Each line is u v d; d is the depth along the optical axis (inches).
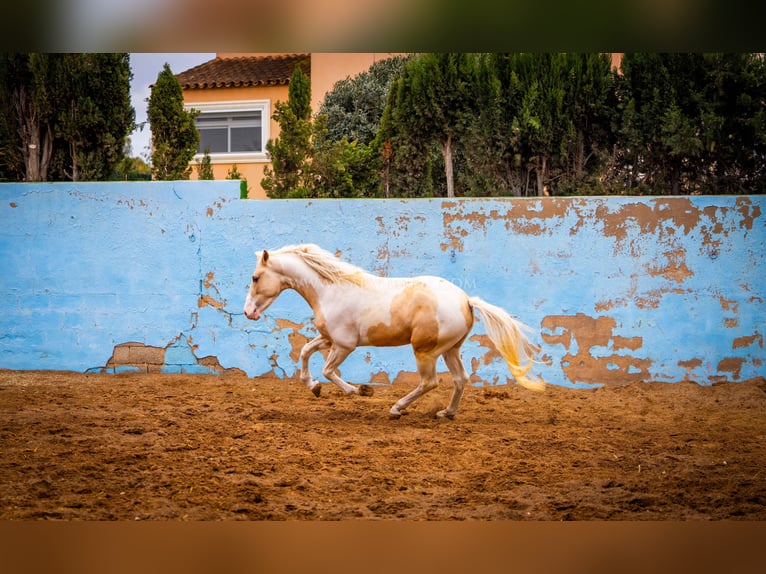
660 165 518.9
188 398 364.5
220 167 742.5
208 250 427.5
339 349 317.7
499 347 303.3
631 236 410.9
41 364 437.7
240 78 743.1
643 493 220.2
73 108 553.3
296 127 568.1
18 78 557.6
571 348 413.7
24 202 436.8
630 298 411.2
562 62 517.3
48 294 436.5
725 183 508.4
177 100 586.2
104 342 434.0
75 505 199.8
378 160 574.2
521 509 205.6
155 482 221.6
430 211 418.0
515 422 323.3
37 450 255.4
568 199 412.5
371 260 421.4
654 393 392.8
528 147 527.5
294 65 751.7
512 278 415.8
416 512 201.6
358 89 699.4
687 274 409.1
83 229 434.3
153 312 431.2
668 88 502.3
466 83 531.8
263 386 402.0
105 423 301.0
